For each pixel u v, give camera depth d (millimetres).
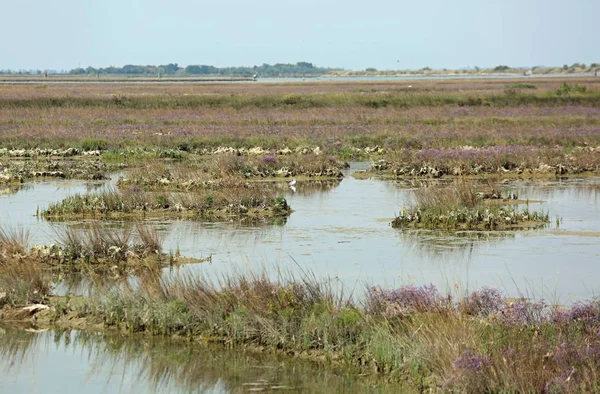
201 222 30234
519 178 43438
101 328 18109
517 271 22328
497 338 14852
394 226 29344
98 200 32188
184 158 51406
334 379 15055
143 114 77562
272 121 71000
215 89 129375
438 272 22203
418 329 15281
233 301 18016
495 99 90062
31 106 83938
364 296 18688
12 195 37000
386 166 47219
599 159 46250
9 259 21547
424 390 14219
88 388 14898
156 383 15133
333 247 25703
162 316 17844
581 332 15578
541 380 13188
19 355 16609
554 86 130375
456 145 53812
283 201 32750
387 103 88500
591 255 24438
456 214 29562
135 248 24344
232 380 15180
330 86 144125
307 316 16891
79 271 22562
